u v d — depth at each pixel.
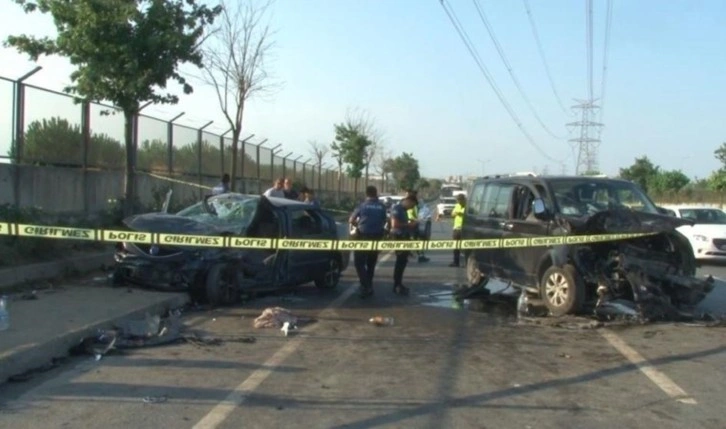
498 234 13.00
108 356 8.34
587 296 11.41
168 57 15.79
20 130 15.25
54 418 6.21
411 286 15.05
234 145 25.83
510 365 8.29
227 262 11.99
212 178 26.16
